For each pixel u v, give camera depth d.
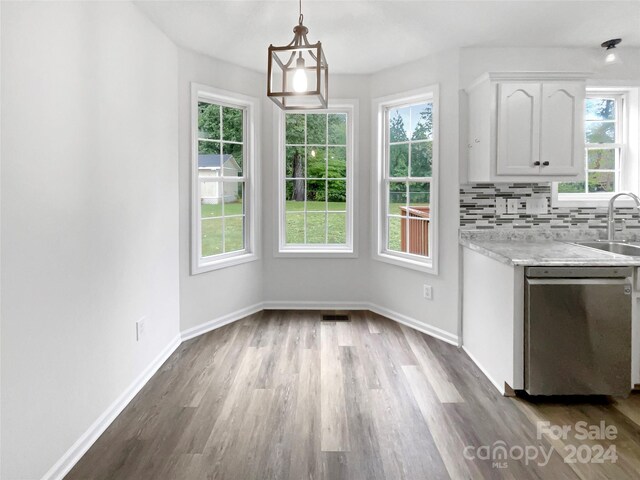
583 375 2.31
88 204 1.97
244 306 3.98
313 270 4.18
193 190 3.36
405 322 3.77
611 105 3.41
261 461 1.83
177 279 3.21
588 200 3.28
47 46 1.67
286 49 1.59
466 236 3.23
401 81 3.69
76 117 1.87
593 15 2.70
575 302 2.29
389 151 3.98
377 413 2.24
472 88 3.09
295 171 4.22
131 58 2.44
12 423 1.49
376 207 4.00
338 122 4.17
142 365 2.59
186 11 2.61
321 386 2.56
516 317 2.34
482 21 2.79
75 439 1.85
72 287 1.84
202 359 2.98
